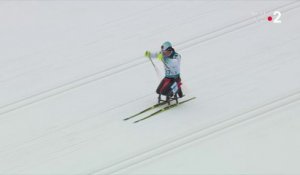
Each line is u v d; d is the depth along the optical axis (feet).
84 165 122.42
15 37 170.81
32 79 152.97
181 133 130.11
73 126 134.41
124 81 150.10
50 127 134.51
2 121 137.59
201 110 137.28
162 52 134.21
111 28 172.35
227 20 172.45
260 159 122.11
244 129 130.72
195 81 147.84
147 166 121.49
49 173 120.57
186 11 178.19
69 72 154.92
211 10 177.88
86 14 179.93
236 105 138.21
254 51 157.79
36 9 184.24
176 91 136.26
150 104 140.46
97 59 159.53
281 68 150.10
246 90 143.13
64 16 179.63
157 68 154.30
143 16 177.06
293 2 179.11
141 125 133.18
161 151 125.39
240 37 164.55
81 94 146.00
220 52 158.71
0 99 145.79
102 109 139.74
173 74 135.54
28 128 134.72
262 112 135.54
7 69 157.38
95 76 152.76
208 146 126.21
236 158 122.62
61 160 124.16
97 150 126.41
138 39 166.91
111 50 162.91
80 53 162.30
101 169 121.19
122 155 124.67
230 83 146.10
